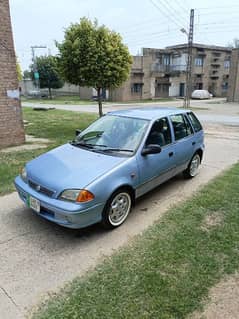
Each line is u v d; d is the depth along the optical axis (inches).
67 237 137.1
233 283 106.1
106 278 108.3
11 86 314.2
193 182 214.2
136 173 151.4
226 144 368.5
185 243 131.5
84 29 371.6
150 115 179.6
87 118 653.9
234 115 794.8
